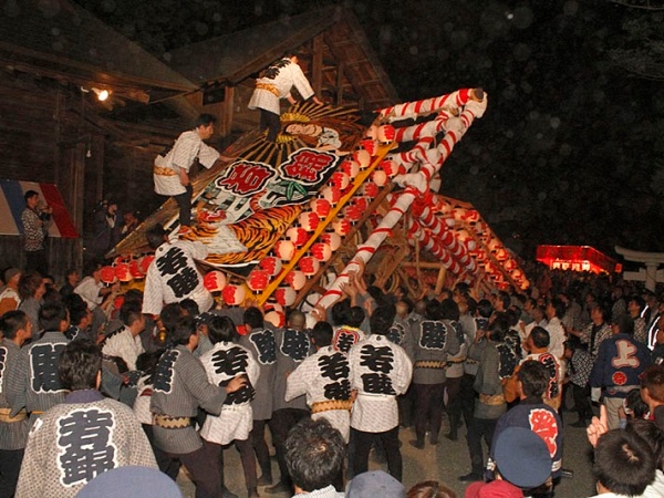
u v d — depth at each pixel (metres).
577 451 9.01
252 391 6.24
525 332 8.97
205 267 9.85
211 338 6.22
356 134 12.96
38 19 13.28
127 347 6.89
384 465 8.05
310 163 12.34
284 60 11.81
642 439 3.25
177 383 5.44
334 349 6.39
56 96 13.45
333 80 17.66
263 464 7.35
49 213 12.58
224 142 15.13
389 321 6.58
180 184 10.22
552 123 27.77
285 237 10.71
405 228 13.42
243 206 11.45
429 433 9.41
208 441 6.00
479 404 7.33
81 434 3.81
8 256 12.25
